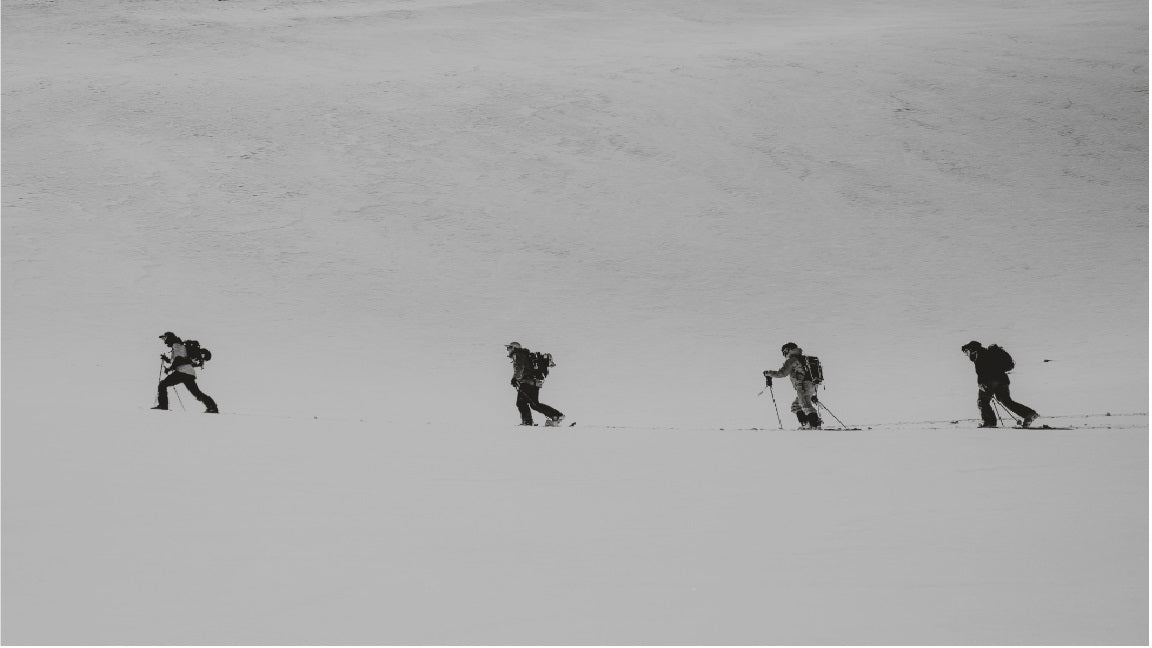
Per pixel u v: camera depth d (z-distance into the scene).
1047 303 36.06
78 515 9.11
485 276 39.06
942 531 8.45
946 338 33.09
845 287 38.28
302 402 25.47
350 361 30.72
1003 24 70.81
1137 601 6.46
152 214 43.31
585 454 12.81
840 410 22.44
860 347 32.50
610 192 46.31
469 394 26.86
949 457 12.02
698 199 45.88
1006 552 7.73
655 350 32.34
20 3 81.31
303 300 36.47
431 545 8.24
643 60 63.31
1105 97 55.91
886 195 46.38
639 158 49.44
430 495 10.25
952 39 66.00
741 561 7.69
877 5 85.94
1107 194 46.44
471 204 45.03
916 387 25.81
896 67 60.44
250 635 6.07
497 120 53.34
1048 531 8.31
